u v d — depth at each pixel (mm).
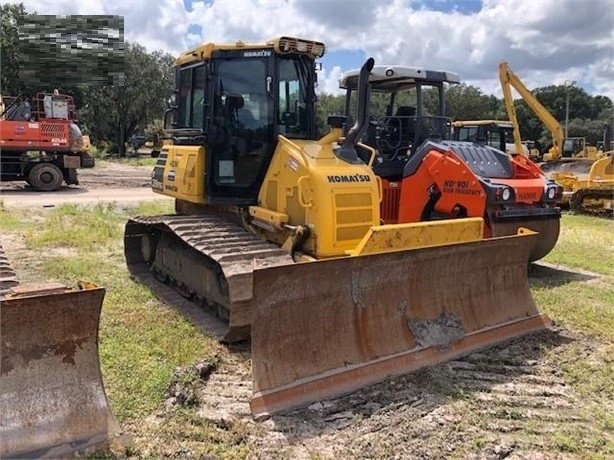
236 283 4910
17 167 17453
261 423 3906
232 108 6125
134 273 7398
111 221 11555
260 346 4160
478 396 4375
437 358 4918
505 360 5035
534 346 5371
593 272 8703
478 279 5523
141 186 20000
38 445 3332
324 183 5352
